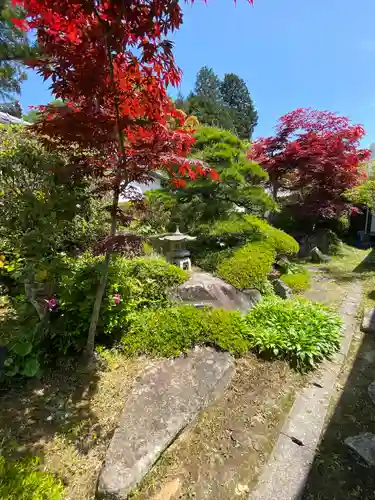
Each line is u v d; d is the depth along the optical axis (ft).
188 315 9.33
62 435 5.37
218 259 14.20
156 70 6.37
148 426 5.60
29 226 7.43
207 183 16.06
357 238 32.96
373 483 4.92
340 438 5.93
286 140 25.91
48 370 7.05
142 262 11.10
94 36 5.49
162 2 5.25
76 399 6.30
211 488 4.76
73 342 7.60
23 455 4.87
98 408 6.09
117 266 8.91
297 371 8.26
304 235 27.02
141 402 6.20
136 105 6.78
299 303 12.12
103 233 10.61
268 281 14.29
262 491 4.74
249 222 16.80
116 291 8.21
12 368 6.51
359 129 24.14
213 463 5.24
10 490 3.68
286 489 4.79
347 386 7.72
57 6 5.24
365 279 17.58
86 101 6.10
